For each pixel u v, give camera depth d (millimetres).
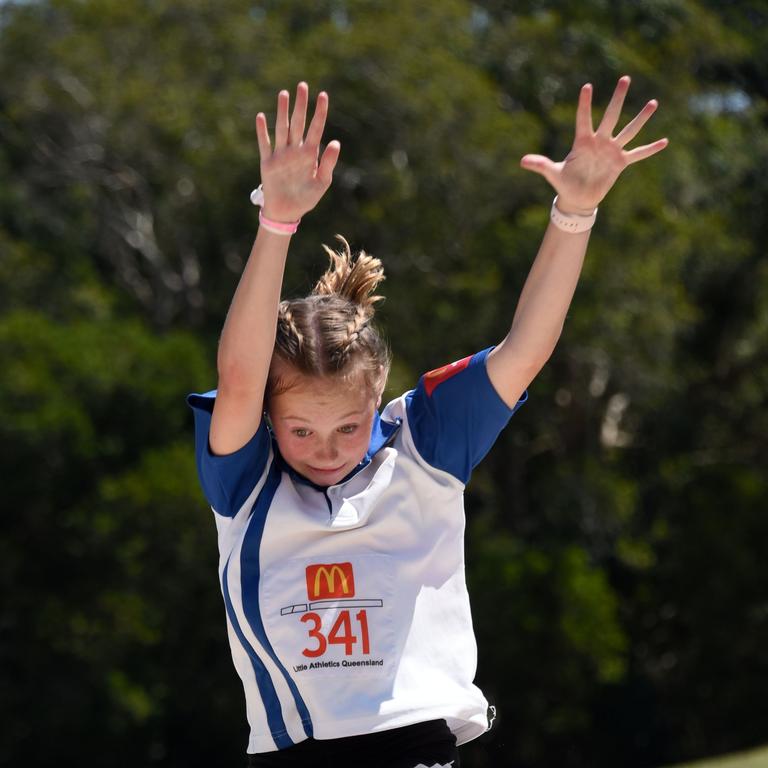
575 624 64250
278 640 10477
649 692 74000
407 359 62969
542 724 65750
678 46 72500
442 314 62781
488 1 75125
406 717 10305
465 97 64125
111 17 68750
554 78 70812
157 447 63000
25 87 70375
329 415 10375
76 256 77312
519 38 70188
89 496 61062
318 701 10398
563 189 10344
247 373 10273
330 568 10539
